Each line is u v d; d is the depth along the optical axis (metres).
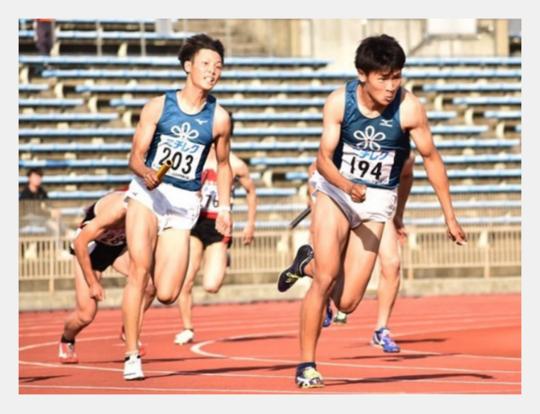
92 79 76.06
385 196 18.39
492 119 81.88
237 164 33.41
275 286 57.28
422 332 33.56
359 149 18.03
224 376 21.14
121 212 21.27
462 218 60.00
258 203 57.50
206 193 30.66
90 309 24.34
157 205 19.88
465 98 81.50
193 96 19.97
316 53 83.88
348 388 18.30
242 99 77.75
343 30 84.25
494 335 31.06
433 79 82.50
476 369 21.92
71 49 80.12
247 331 37.19
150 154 20.09
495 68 84.19
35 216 54.84
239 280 57.53
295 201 57.69
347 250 18.64
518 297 56.22
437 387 18.41
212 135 20.17
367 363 23.72
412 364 23.28
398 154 18.20
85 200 68.00
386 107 17.73
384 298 26.56
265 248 57.50
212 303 56.47
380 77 17.02
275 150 75.44
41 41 75.69
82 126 73.75
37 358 27.17
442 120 81.06
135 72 76.44
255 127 76.88
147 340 33.41
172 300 20.28
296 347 29.38
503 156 77.81
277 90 78.44
